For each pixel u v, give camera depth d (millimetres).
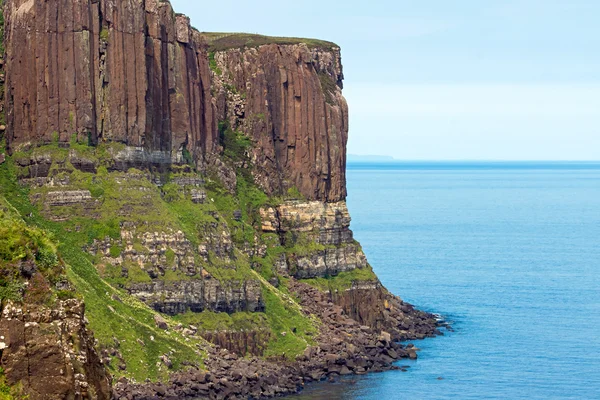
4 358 85938
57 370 86500
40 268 91375
